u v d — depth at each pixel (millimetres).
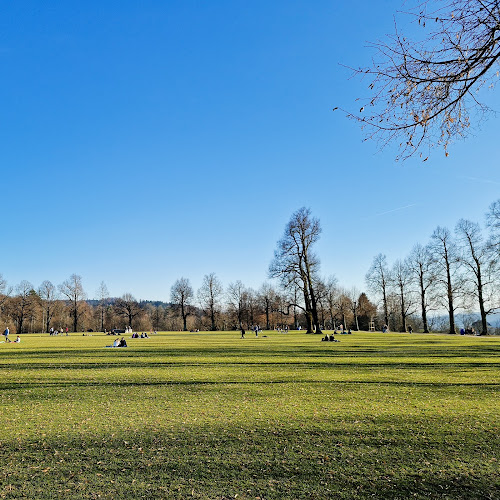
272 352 28047
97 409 11008
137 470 6793
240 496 5879
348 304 97688
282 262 61812
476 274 58688
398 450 7664
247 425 9320
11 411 10852
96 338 55500
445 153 6148
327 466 6930
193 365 20422
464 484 6234
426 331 72125
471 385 14359
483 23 5258
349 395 12727
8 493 5973
